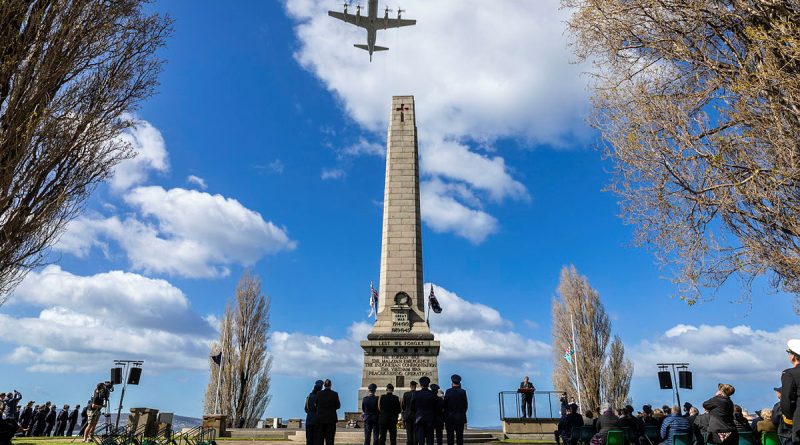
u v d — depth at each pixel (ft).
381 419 57.98
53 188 45.29
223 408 165.17
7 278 42.98
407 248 119.14
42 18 44.29
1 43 42.16
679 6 47.26
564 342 171.32
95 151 47.03
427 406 53.11
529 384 97.71
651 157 47.24
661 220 47.83
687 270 46.88
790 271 44.16
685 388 89.76
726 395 41.42
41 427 106.22
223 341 172.55
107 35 47.73
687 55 47.34
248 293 177.78
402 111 130.52
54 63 44.34
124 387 84.53
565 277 177.37
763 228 44.70
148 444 69.21
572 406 68.64
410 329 113.09
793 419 28.94
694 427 52.29
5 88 42.68
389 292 116.37
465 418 53.88
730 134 44.06
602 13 51.42
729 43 45.98
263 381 170.81
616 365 165.27
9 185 42.19
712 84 45.55
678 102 47.70
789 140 40.63
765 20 43.24
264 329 175.94
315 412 55.77
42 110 43.55
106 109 47.91
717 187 43.75
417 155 130.00
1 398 91.81
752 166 42.63
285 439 95.45
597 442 56.08
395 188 123.65
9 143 41.83
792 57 39.52
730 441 39.86
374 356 111.65
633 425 58.44
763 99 42.24
